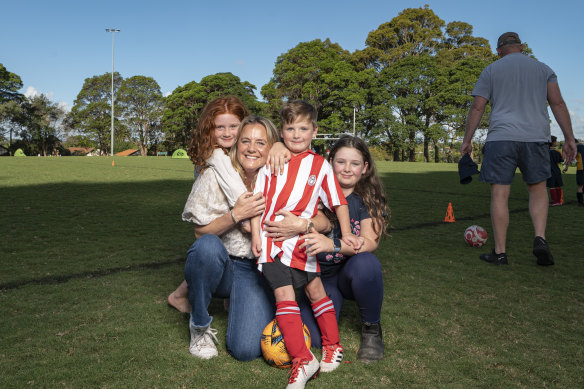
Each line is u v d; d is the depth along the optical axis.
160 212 6.58
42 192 8.99
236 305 2.02
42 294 2.81
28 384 1.71
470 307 2.67
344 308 2.71
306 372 1.72
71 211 6.55
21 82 58.03
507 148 3.65
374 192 2.22
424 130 43.34
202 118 2.09
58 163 21.69
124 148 70.81
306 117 1.95
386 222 2.25
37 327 2.27
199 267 1.90
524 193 10.02
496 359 1.99
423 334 2.27
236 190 1.95
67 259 3.73
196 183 2.09
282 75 49.75
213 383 1.76
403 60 42.88
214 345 2.06
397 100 42.72
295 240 1.88
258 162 2.02
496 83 3.75
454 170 20.64
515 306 2.70
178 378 1.79
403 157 48.75
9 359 1.92
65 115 63.12
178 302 2.41
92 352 2.00
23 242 4.39
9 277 3.18
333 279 2.21
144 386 1.71
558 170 8.01
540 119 3.65
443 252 4.18
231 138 2.10
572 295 2.92
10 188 9.64
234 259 2.11
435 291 2.98
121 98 63.53
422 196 9.23
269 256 1.87
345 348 2.11
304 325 2.03
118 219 5.91
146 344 2.09
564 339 2.22
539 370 1.88
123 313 2.48
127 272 3.34
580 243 4.66
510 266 3.68
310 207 1.96
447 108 40.78
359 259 2.00
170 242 4.48
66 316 2.43
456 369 1.89
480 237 4.38
